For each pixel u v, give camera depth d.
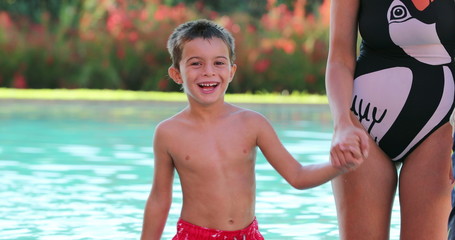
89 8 21.61
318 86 20.97
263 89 20.91
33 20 22.97
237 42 20.88
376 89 3.95
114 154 10.11
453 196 3.42
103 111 15.59
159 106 16.36
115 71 21.05
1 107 16.00
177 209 6.65
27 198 7.20
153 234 4.15
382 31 3.93
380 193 3.96
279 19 21.52
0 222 6.20
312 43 20.98
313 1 24.02
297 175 3.92
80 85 20.97
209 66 3.94
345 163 3.43
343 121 3.82
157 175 4.09
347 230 4.01
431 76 3.89
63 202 7.03
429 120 3.88
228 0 25.22
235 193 3.95
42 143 11.12
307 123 13.81
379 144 3.97
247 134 3.99
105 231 5.90
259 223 6.19
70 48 21.05
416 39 3.89
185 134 3.99
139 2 22.25
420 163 3.90
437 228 3.86
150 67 21.16
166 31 21.17
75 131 12.50
